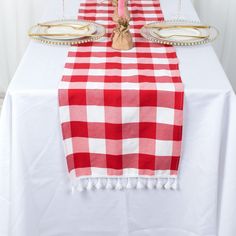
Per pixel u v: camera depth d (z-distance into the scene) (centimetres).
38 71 102
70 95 94
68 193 111
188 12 150
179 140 100
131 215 116
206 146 101
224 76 101
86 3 157
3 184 103
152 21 139
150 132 100
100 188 110
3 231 108
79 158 104
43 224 115
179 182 109
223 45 219
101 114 97
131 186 109
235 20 211
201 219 110
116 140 100
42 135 101
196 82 98
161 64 106
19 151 100
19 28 215
